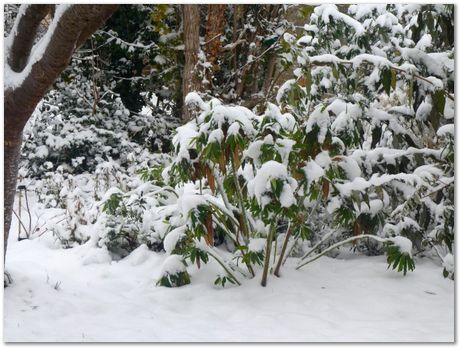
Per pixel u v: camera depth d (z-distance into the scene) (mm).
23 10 3469
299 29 7559
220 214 4289
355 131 4281
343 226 4523
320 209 5098
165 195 5309
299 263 4484
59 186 6809
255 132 3893
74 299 3939
